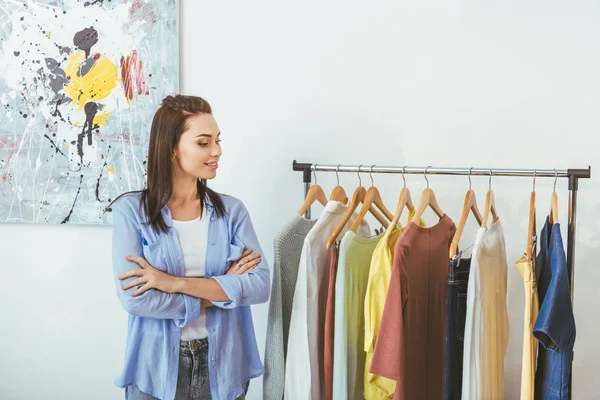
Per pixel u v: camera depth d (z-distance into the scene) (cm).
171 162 174
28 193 256
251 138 248
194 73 249
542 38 226
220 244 181
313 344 191
